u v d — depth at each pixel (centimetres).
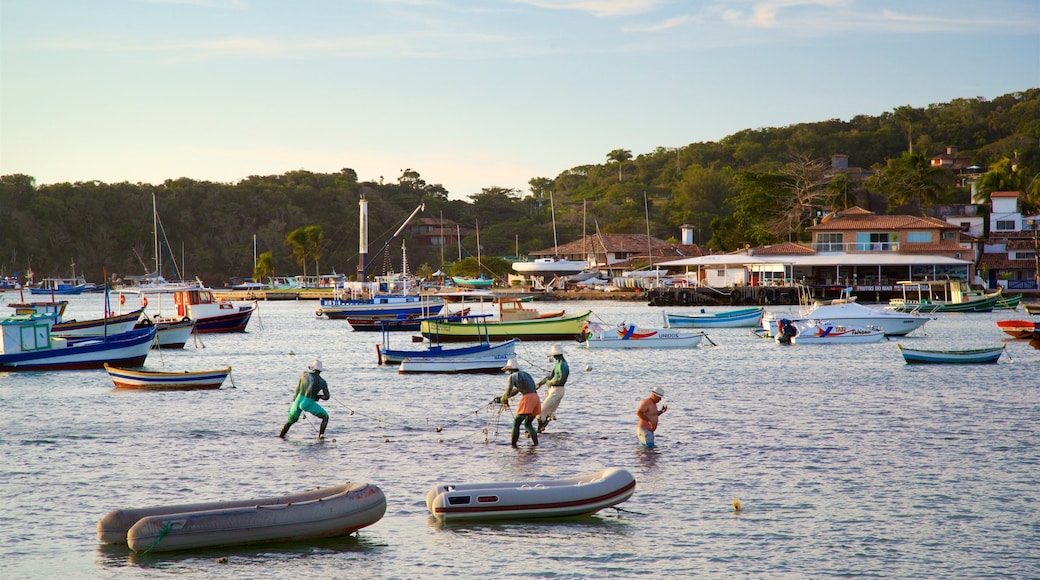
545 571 1670
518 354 6109
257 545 1792
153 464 2477
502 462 2483
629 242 17888
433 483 2255
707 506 2059
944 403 3559
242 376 4806
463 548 1789
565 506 1938
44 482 2277
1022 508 2041
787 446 2691
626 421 3152
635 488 2133
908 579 1633
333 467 2431
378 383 4356
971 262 11912
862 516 1984
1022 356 5534
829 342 6719
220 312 8731
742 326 8625
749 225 15912
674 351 6181
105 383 4431
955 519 1964
